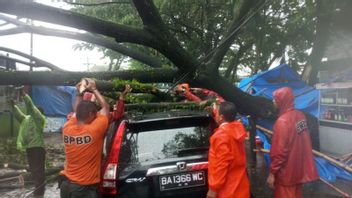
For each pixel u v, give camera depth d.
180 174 4.52
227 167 4.15
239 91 8.28
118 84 6.61
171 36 7.14
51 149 14.07
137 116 5.07
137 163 4.58
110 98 6.89
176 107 5.79
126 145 4.69
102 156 5.05
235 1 11.23
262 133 10.30
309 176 4.98
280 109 5.08
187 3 11.82
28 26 8.91
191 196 4.51
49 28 9.23
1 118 16.92
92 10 12.52
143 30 6.96
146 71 7.52
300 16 12.36
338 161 7.90
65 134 4.64
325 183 7.15
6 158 11.83
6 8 5.90
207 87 7.89
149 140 4.76
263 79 11.96
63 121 20.38
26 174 9.31
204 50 12.37
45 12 6.12
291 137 4.88
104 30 6.66
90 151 4.59
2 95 17.03
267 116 8.73
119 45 10.34
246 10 7.89
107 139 5.21
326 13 11.66
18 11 5.98
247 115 9.05
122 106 5.27
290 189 4.95
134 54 10.59
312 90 10.96
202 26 12.33
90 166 4.62
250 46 13.92
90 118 4.70
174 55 7.22
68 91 20.25
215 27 12.20
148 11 6.79
